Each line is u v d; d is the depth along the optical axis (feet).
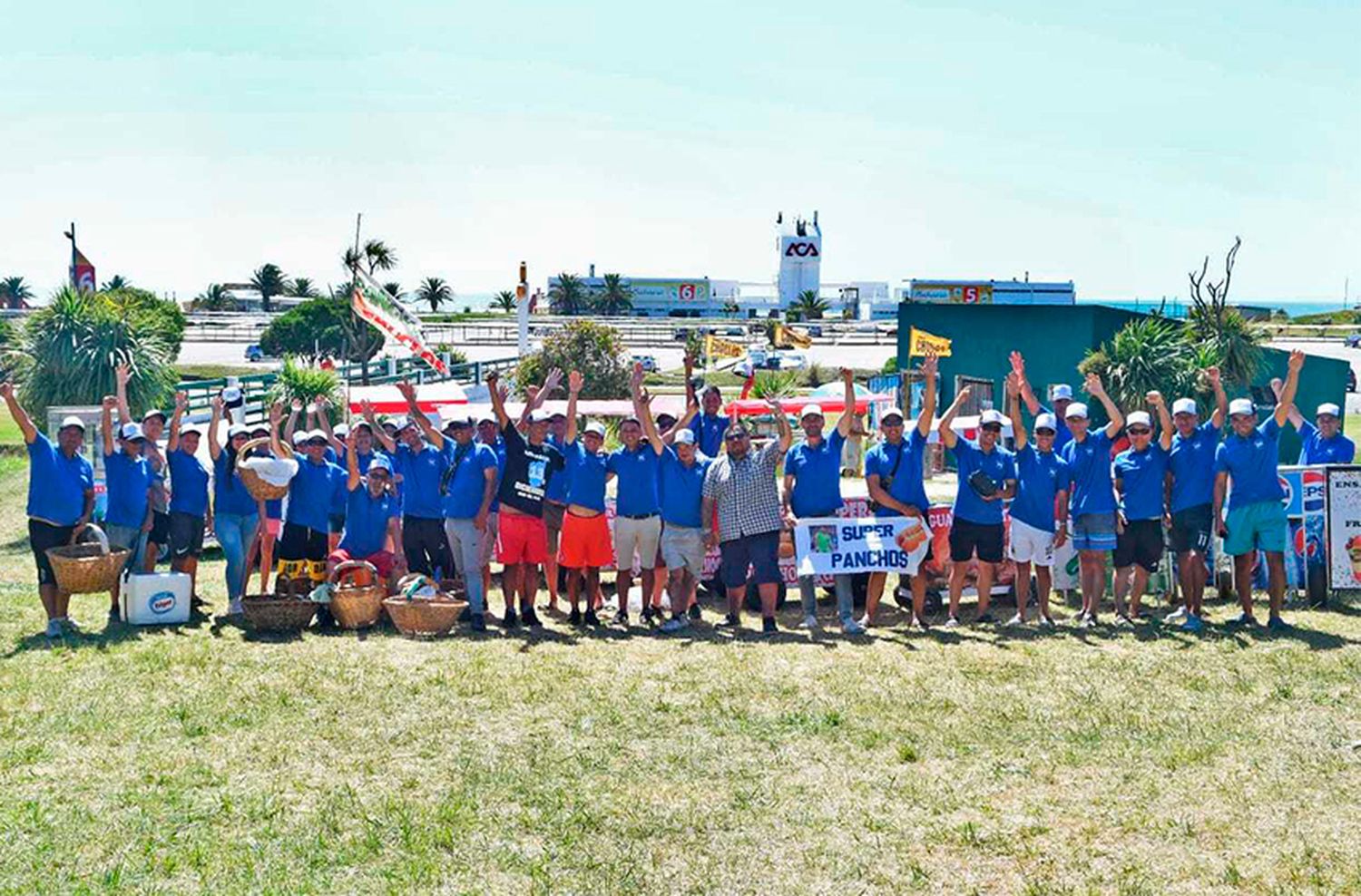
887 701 29.63
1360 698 29.48
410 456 40.57
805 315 502.38
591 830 22.54
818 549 37.17
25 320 94.38
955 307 100.94
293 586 38.75
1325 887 19.95
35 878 20.40
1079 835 22.13
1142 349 83.76
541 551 38.17
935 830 22.40
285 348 263.29
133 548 39.81
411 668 32.53
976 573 41.65
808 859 21.40
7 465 97.09
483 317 461.37
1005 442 55.72
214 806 23.38
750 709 29.07
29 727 27.58
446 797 23.97
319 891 20.22
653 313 527.81
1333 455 43.57
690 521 37.96
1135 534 37.78
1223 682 30.83
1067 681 31.17
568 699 29.86
